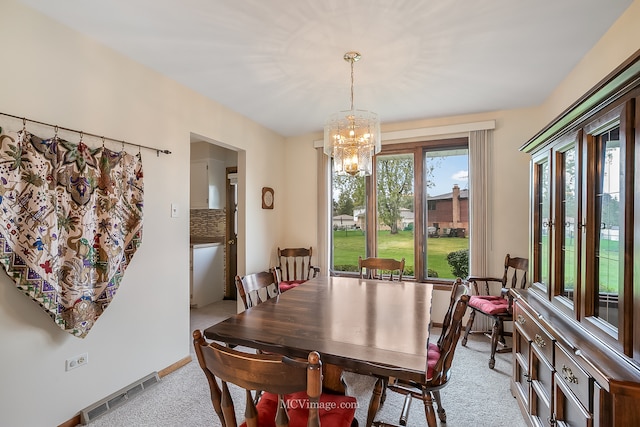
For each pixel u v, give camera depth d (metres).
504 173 3.20
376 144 2.18
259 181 3.69
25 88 1.61
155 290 2.32
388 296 2.08
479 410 1.93
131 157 2.11
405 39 1.93
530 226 2.10
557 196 1.66
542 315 1.60
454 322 1.44
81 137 1.86
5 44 1.54
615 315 1.15
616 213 1.17
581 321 1.36
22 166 1.55
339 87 2.63
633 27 1.61
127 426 1.78
